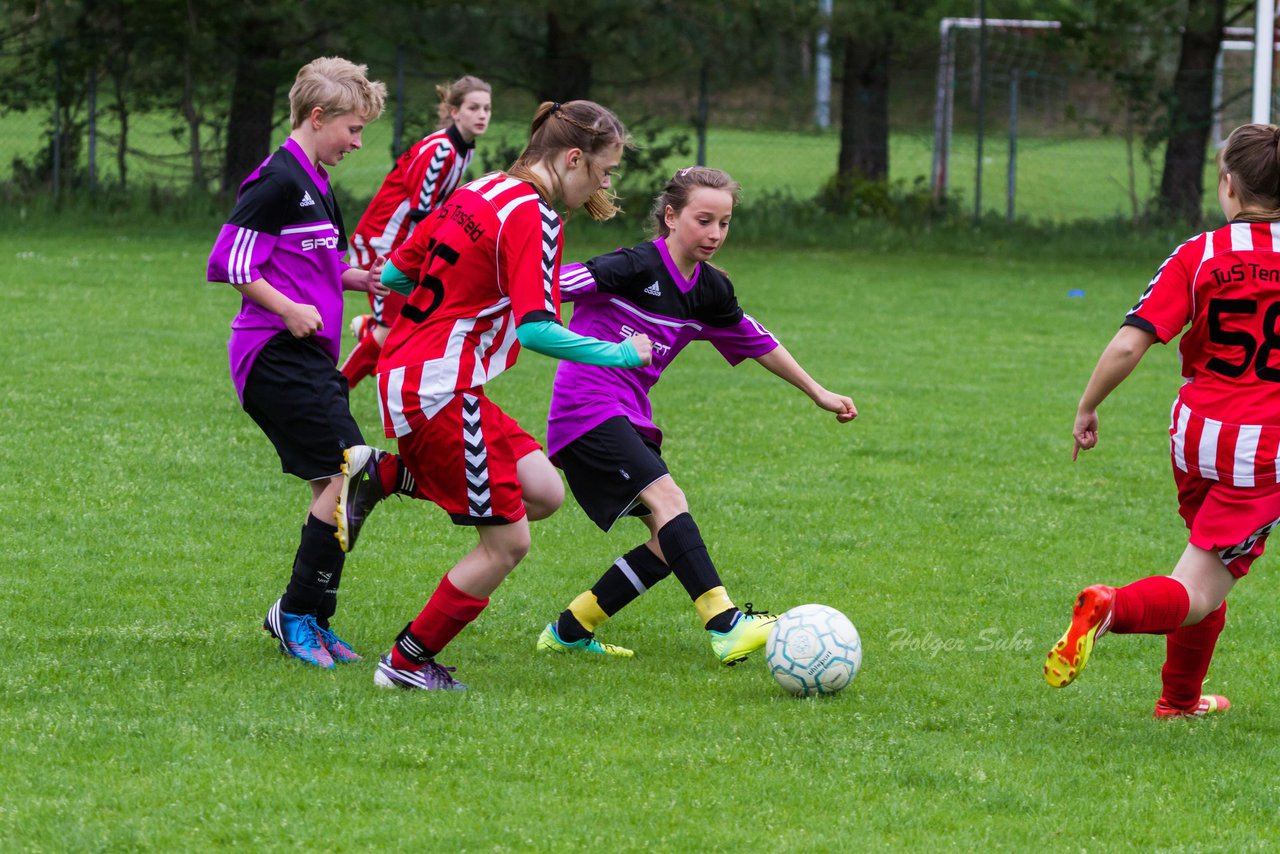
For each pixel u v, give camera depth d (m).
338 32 53.59
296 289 11.66
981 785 9.08
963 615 13.59
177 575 13.84
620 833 8.15
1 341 26.67
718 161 66.81
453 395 10.31
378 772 8.97
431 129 53.28
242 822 8.14
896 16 51.28
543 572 14.67
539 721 10.05
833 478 19.41
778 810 8.58
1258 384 9.73
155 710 9.96
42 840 7.84
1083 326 35.97
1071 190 65.88
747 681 11.42
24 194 51.16
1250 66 59.41
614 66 54.34
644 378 12.07
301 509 16.59
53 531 15.08
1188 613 9.84
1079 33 52.62
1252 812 8.84
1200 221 54.47
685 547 11.50
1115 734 10.27
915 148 76.69
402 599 13.51
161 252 43.66
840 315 36.66
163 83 52.59
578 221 53.34
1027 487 19.20
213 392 23.03
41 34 51.00
